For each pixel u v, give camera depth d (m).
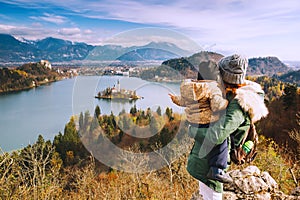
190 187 3.73
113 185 3.70
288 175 4.25
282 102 20.50
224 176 1.83
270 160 4.60
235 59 1.82
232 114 1.79
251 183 3.02
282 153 6.48
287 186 3.80
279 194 2.93
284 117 18.48
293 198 2.85
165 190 3.50
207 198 2.08
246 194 2.91
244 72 1.84
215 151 1.85
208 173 1.87
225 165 1.85
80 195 3.90
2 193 2.97
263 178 3.14
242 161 1.97
